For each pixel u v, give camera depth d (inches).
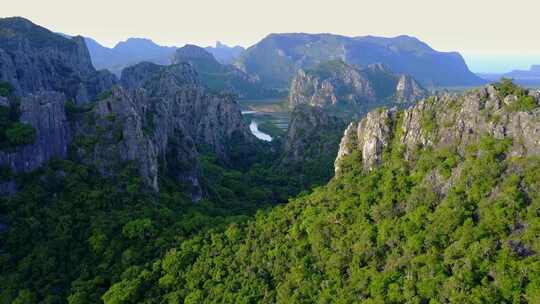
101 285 3673.7
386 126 3863.2
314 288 2883.9
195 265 3575.3
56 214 4281.5
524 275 2241.6
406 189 3166.8
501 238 2454.5
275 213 3939.5
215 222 4495.6
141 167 5002.5
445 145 3272.6
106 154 4926.2
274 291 3029.0
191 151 6333.7
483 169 2778.1
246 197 6879.9
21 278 3713.1
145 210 4534.9
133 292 3417.8
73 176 4640.8
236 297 3080.7
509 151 2815.0
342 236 3147.1
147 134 5364.2
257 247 3533.5
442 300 2322.8
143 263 3870.6
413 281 2502.5
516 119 2908.5
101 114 5098.4
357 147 4210.1
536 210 2458.2
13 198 4239.7
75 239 4141.2
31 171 4512.8
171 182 5649.6
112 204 4581.7
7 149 4404.5
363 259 2893.7
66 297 3595.0
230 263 3491.6
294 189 7470.5
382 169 3609.7
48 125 4722.0
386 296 2513.5
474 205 2694.4
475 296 2242.9
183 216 4702.3
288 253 3294.8
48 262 3841.0
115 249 4025.6
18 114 4682.6
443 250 2596.0
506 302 2213.3
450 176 2970.0
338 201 3543.3
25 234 4052.7
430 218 2783.0
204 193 6122.1
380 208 3125.0
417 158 3395.7
